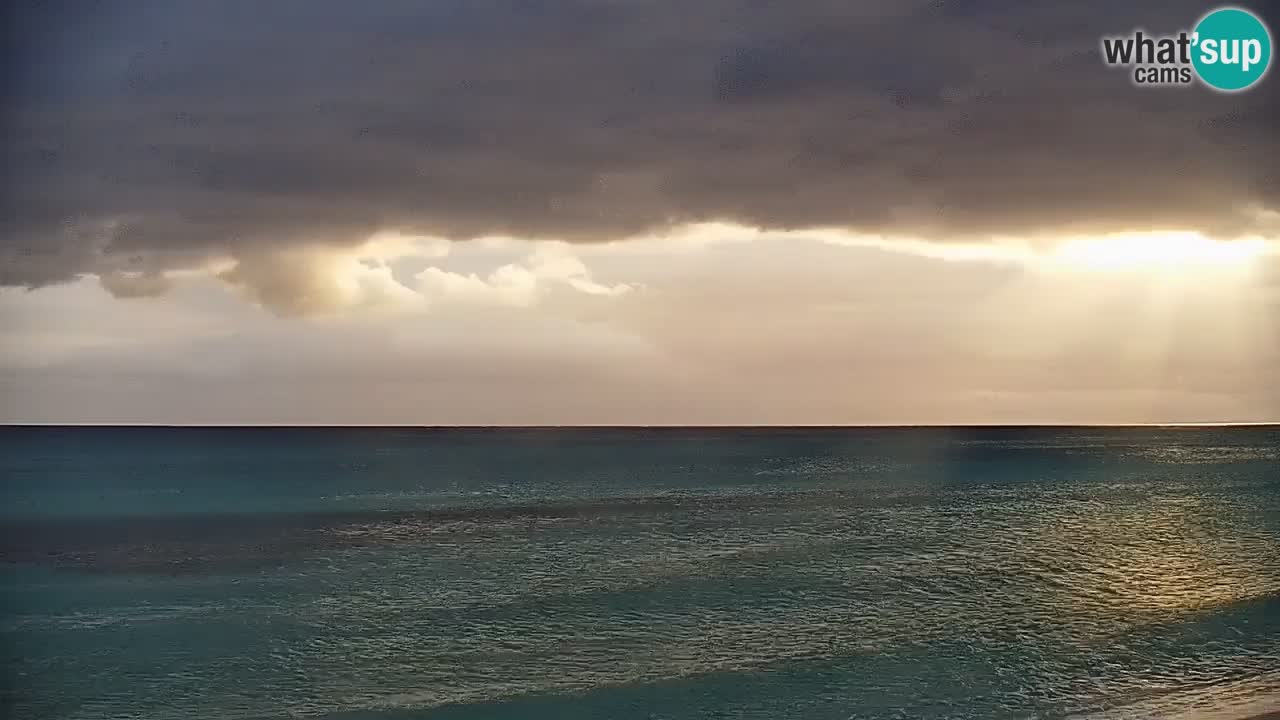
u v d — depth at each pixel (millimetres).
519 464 107000
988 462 107000
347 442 175500
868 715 20234
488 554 42344
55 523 53562
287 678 23750
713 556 40875
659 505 61938
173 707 21844
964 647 25406
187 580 37062
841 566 37875
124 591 34906
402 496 68188
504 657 25156
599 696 21781
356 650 26141
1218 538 45688
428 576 37125
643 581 35188
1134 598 31688
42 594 34500
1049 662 23922
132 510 59562
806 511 57969
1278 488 71625
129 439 191625
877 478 84000
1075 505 60531
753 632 27281
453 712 20906
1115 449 139875
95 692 22875
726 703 21125
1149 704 20656
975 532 47906
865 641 26188
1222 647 25281
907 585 33906
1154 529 48844
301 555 42719
